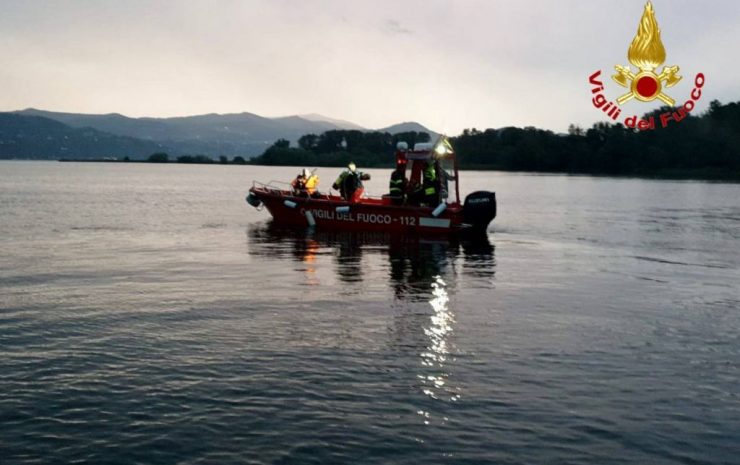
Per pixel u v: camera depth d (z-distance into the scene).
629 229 23.25
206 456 5.23
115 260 14.66
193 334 8.39
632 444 5.49
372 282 12.10
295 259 14.95
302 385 6.64
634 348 8.02
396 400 6.29
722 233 22.02
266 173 118.88
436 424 5.80
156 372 6.97
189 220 25.08
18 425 5.71
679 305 10.46
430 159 20.28
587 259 15.62
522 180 81.75
